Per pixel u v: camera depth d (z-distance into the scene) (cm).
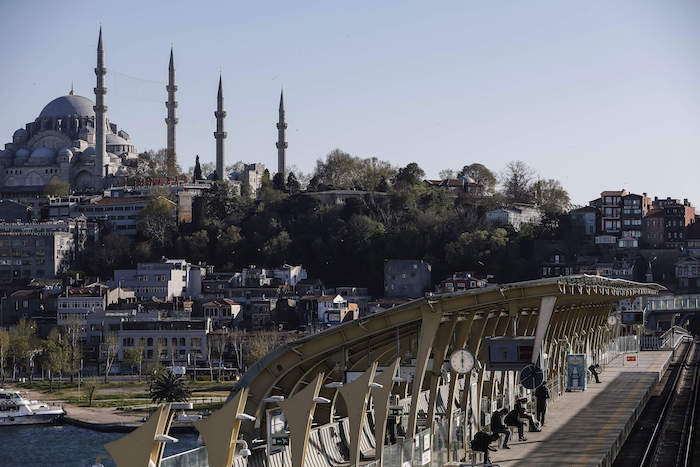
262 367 6494
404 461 6262
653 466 7938
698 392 13038
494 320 7944
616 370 13900
